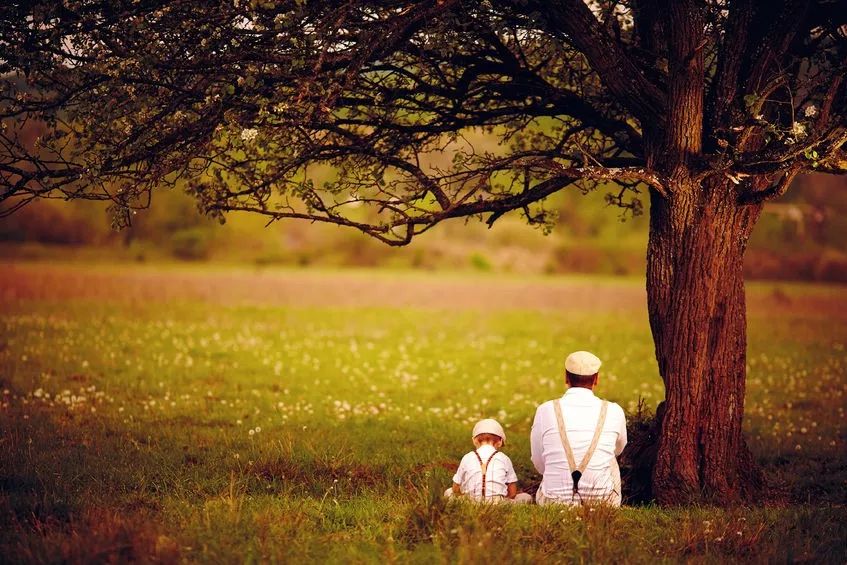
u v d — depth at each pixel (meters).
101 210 76.88
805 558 6.82
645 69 9.93
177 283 48.78
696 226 8.89
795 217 77.00
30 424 13.09
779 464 12.68
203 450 11.93
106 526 6.84
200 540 6.66
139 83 8.62
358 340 27.88
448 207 9.00
